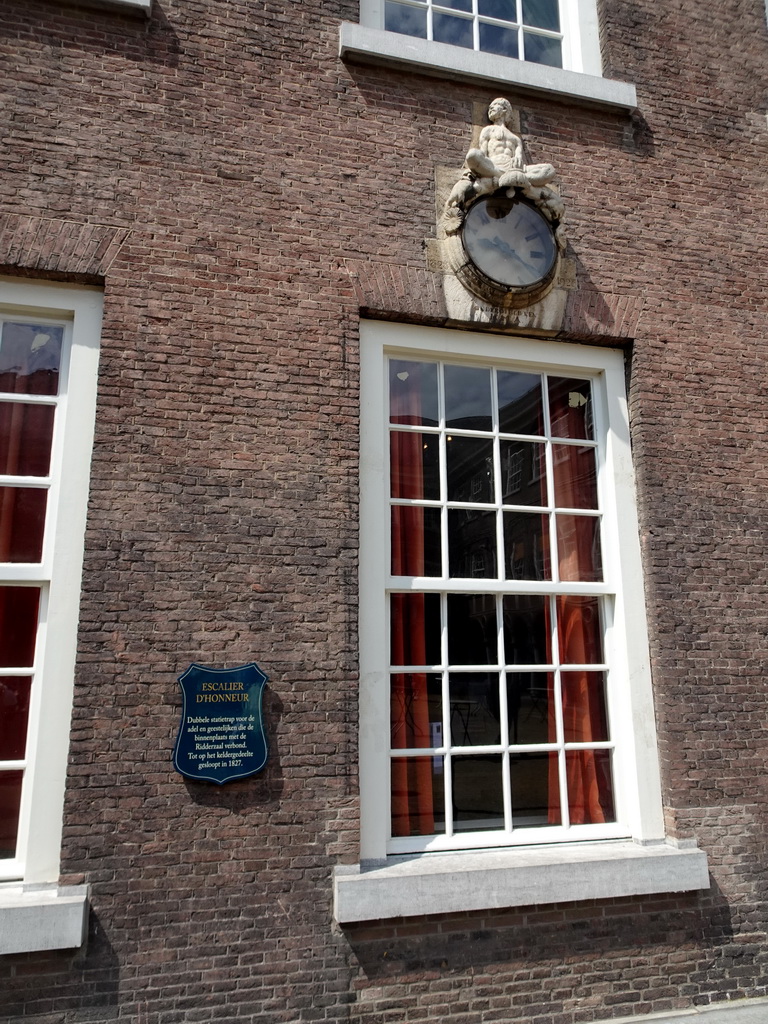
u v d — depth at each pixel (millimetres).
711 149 5797
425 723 4559
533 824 4621
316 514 4371
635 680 4816
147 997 3668
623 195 5477
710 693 4820
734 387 5387
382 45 5059
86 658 3881
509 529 4949
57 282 4340
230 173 4660
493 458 5016
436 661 4641
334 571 4328
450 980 4047
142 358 4277
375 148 4984
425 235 4945
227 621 4113
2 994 3545
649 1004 4301
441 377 5031
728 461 5242
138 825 3795
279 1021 3787
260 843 3928
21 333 4379
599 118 5570
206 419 4309
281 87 4887
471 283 4863
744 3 6242
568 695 4883
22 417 4281
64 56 4535
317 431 4469
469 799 4535
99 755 3807
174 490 4184
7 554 4117
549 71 5422
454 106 5234
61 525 4082
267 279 4582
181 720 3932
